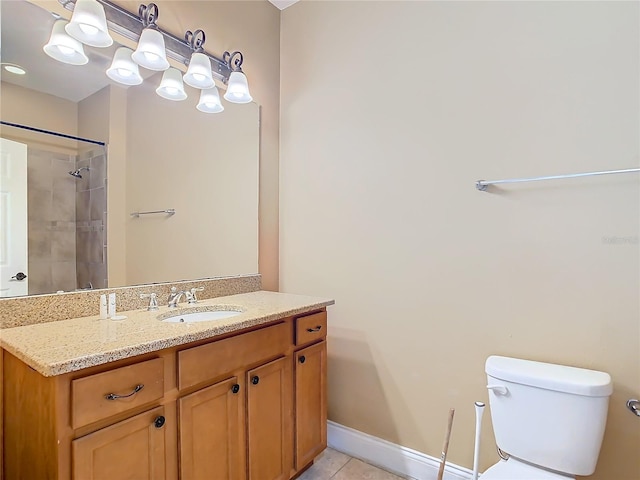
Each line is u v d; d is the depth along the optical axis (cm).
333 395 212
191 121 186
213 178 196
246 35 212
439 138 176
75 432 94
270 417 152
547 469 131
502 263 161
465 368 170
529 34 155
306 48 223
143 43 153
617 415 138
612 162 139
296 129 228
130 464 106
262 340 149
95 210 153
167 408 116
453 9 173
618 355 138
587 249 143
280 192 233
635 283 135
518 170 157
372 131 197
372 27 198
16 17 132
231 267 204
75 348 100
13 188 132
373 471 187
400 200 188
